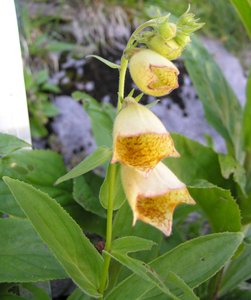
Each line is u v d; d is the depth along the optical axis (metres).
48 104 0.44
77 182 0.27
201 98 0.33
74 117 0.45
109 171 0.18
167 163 0.29
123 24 0.51
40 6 0.49
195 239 0.21
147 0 0.53
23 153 0.27
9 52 0.25
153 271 0.19
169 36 0.16
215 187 0.26
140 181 0.16
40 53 0.46
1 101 0.25
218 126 0.33
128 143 0.16
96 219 0.28
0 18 0.24
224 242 0.21
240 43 0.57
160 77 0.16
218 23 0.57
